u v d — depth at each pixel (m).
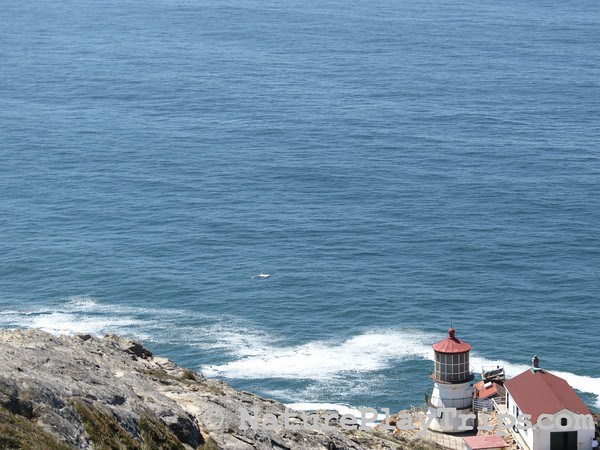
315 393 113.75
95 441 34.91
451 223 182.88
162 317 136.75
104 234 173.88
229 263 158.38
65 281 149.38
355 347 126.38
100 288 146.75
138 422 38.41
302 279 151.00
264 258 161.25
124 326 133.88
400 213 190.00
